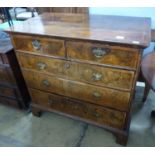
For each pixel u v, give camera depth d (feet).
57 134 4.98
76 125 5.21
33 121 5.45
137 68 3.14
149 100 5.94
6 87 5.37
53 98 4.83
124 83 3.46
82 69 3.71
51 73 4.21
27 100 5.73
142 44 2.79
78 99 4.39
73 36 3.28
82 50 3.40
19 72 5.09
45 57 3.96
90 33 3.40
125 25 3.80
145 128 4.97
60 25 4.00
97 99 4.08
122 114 4.01
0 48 4.66
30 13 5.95
